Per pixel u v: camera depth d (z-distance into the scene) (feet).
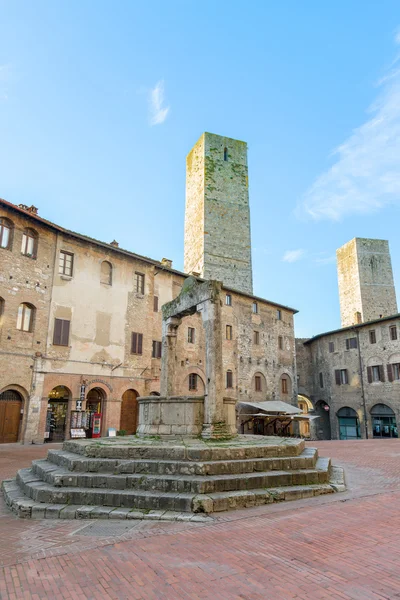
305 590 15.08
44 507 26.58
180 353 109.50
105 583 16.20
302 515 24.89
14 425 77.00
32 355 79.92
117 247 99.09
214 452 31.07
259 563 17.70
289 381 140.67
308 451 38.17
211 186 157.99
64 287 87.92
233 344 124.57
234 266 155.33
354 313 177.68
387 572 16.48
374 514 25.07
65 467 32.73
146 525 23.65
